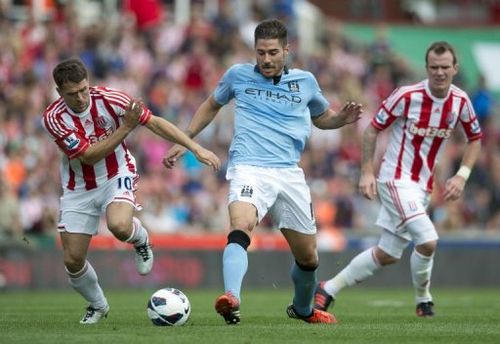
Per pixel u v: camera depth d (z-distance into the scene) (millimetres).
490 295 54062
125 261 57938
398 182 34969
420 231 34344
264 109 28422
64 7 77188
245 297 50219
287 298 49062
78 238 29250
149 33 78188
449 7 104000
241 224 27000
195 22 80562
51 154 64188
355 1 100938
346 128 74812
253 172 27844
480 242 64812
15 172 61969
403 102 34594
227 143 71000
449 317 34500
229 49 79250
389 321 31969
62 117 28562
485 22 103062
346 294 55500
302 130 28609
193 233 61219
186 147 28453
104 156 28094
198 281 59500
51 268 57000
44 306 40562
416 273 34781
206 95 74375
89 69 72375
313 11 94125
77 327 27922
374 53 86562
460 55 96562
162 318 27969
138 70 73875
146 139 67562
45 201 59938
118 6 85562
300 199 28281
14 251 56250
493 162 77625
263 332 26125
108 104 28859
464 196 74625
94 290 29844
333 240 62625
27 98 67688
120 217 28672
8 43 71375
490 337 25984
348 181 70812
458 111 34781
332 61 82875
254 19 86812
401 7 101875
